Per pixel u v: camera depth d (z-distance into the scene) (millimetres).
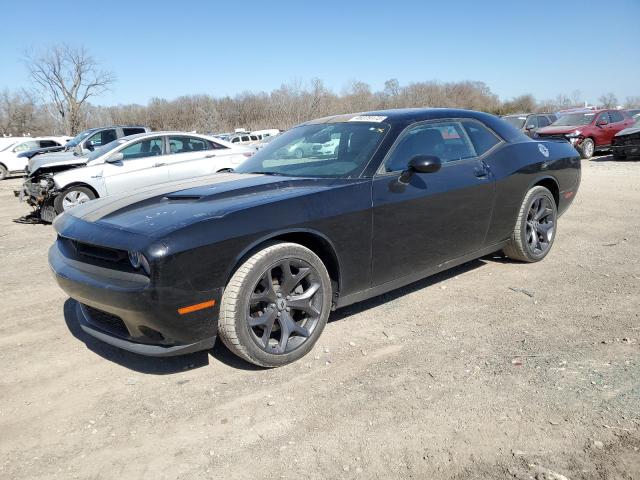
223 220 2869
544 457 2217
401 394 2787
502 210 4480
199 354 3395
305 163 3906
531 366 3004
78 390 3016
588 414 2494
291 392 2873
